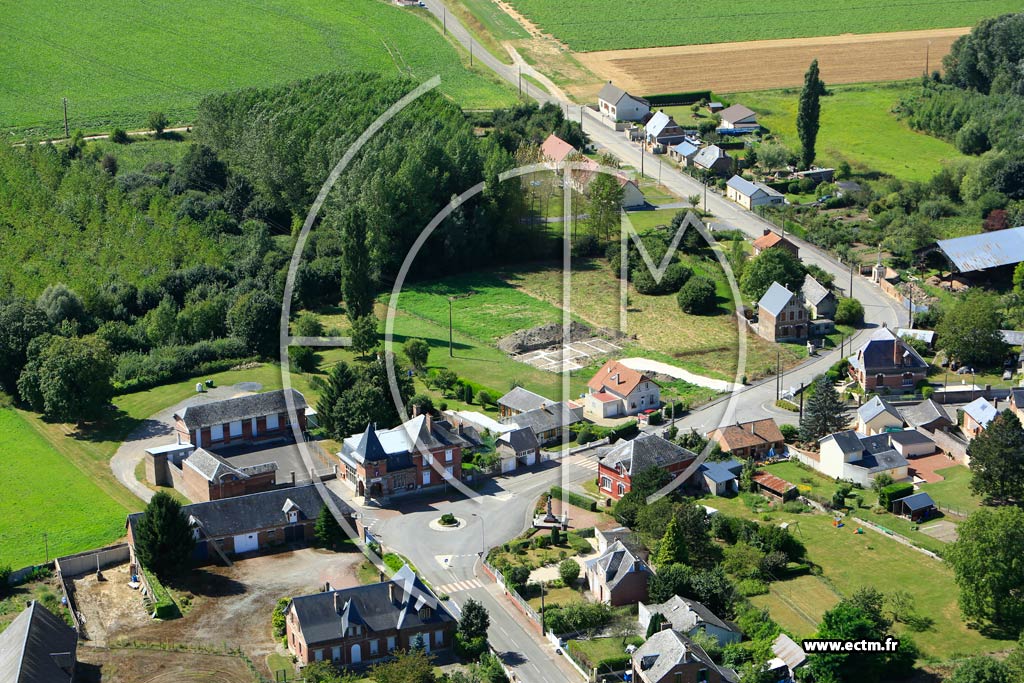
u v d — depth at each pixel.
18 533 148.62
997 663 117.88
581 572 138.38
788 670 119.69
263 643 127.62
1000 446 156.38
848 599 133.88
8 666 115.50
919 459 170.75
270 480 156.50
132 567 141.75
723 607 131.00
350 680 118.94
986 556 128.75
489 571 138.12
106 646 127.25
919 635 128.88
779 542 142.62
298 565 142.00
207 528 143.62
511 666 122.38
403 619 124.94
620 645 125.12
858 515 154.38
